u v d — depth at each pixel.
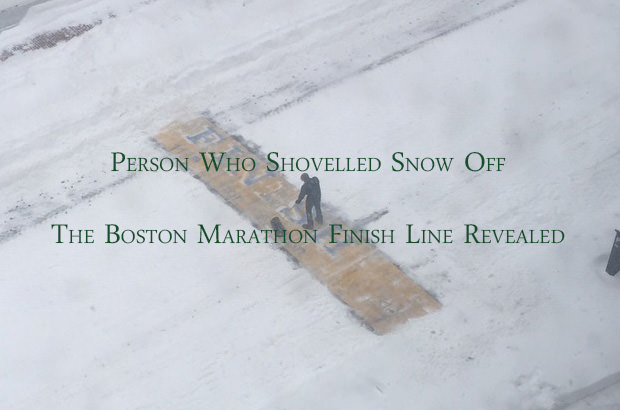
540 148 16.36
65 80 17.88
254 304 13.96
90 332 13.70
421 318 13.59
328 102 17.55
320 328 13.55
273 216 15.34
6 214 15.72
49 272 14.62
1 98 17.58
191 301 14.07
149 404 12.72
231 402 12.66
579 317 13.54
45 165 16.48
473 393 12.61
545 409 12.42
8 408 12.73
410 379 12.80
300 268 14.46
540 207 15.30
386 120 17.09
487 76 17.89
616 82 17.53
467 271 14.30
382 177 15.95
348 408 12.50
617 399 12.52
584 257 14.43
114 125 17.16
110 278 14.48
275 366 13.08
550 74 17.84
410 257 14.55
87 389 12.95
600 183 15.63
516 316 13.59
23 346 13.54
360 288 14.09
